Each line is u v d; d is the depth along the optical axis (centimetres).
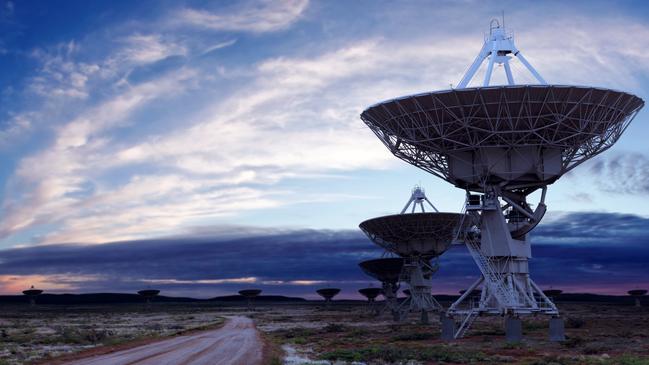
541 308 6328
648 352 5200
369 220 10738
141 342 6138
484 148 6184
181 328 10700
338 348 5881
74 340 6738
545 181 6347
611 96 5984
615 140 6488
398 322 12362
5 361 4141
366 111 6506
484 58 6825
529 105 5819
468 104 5884
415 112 6112
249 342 6072
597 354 5125
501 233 6366
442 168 6575
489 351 5409
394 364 4362
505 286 6419
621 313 18688
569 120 5991
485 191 6391
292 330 9969
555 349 5584
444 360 4575
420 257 11106
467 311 6675
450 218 10525
